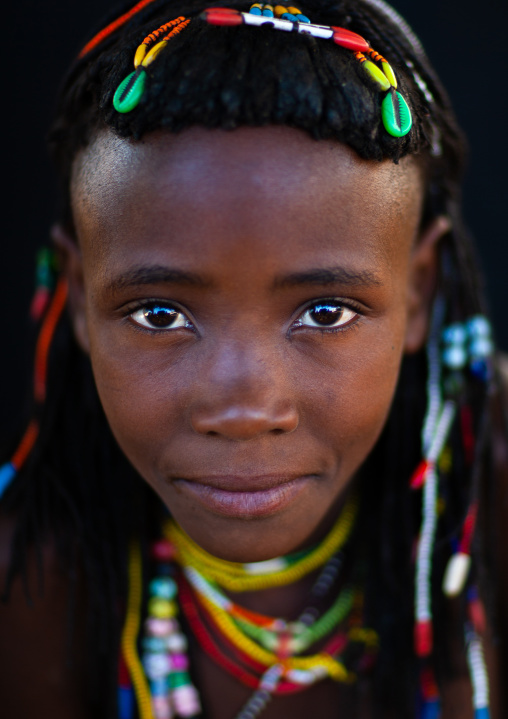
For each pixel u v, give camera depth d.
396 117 0.70
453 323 0.98
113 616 0.99
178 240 0.67
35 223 1.97
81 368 1.00
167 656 1.01
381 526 1.02
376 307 0.74
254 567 0.98
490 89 2.00
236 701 1.02
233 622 1.01
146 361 0.74
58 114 0.90
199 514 0.77
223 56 0.67
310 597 1.03
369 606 1.02
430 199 0.92
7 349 1.99
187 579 1.03
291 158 0.66
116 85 0.71
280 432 0.72
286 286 0.68
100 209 0.72
